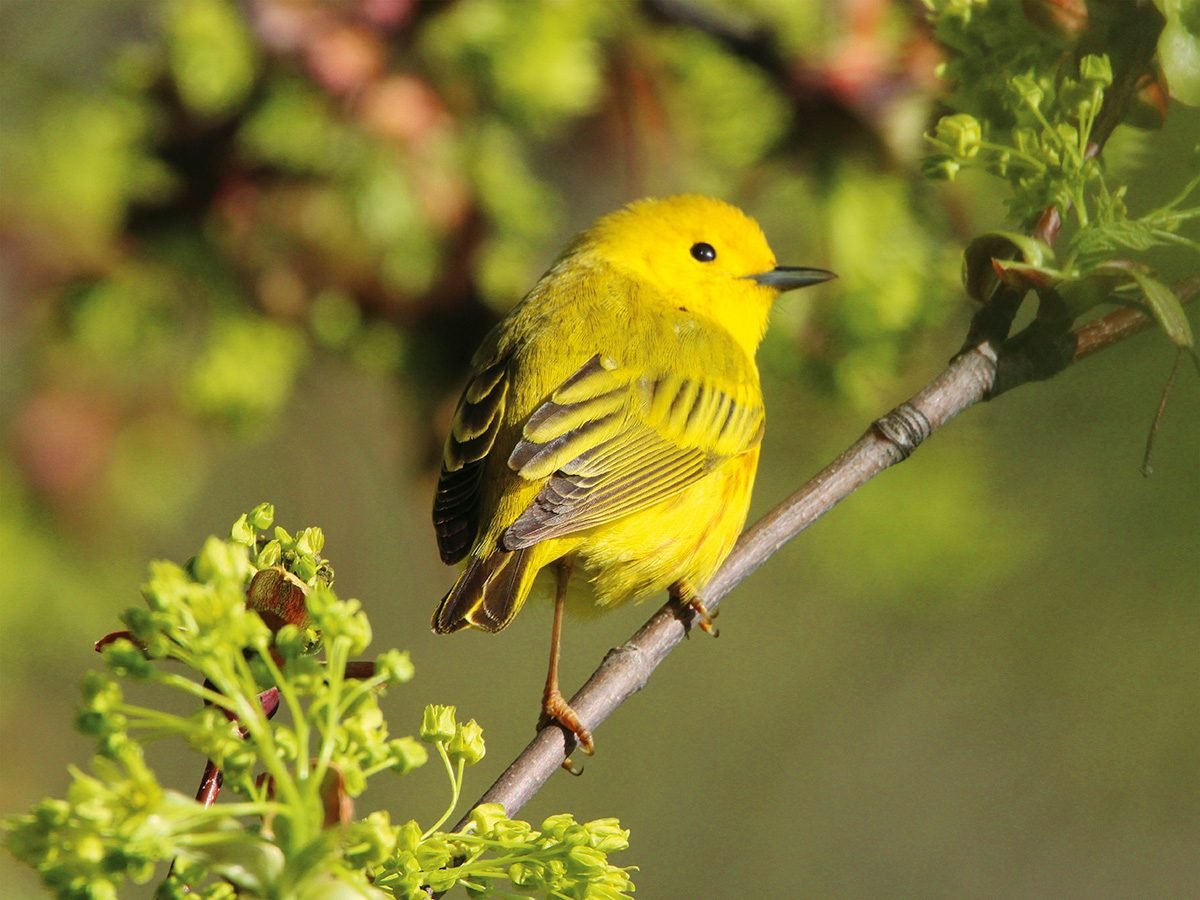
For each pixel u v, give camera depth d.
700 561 8.80
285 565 5.19
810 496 7.41
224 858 4.07
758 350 10.73
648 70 10.30
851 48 10.09
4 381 10.90
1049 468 12.02
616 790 16.17
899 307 10.30
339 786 4.17
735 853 15.92
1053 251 6.69
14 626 11.58
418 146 9.91
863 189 10.27
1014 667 13.03
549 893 4.99
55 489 11.04
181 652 4.19
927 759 15.19
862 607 14.47
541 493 8.18
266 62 9.84
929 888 14.90
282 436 13.84
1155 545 11.91
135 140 10.26
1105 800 14.07
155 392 11.00
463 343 10.53
